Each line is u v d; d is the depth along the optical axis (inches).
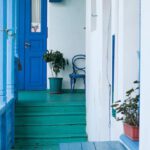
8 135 206.8
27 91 331.3
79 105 252.1
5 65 188.9
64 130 240.5
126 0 118.0
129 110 105.0
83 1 332.5
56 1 327.6
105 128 162.1
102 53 164.2
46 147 221.0
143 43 84.4
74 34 333.1
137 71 116.9
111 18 152.8
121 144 107.9
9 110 212.4
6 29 187.6
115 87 133.1
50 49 330.3
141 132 85.5
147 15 81.0
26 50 333.4
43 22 332.8
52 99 273.6
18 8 330.0
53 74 332.2
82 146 106.7
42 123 241.6
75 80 326.0
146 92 81.0
